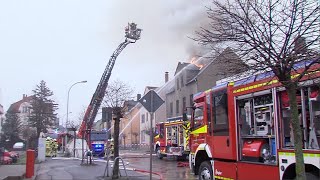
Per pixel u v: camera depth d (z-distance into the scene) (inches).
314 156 272.1
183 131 1005.2
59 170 754.2
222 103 398.0
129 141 2598.4
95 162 1003.9
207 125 431.5
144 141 2394.2
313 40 249.0
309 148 277.4
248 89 351.3
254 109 346.6
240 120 367.9
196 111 474.0
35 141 1599.4
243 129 363.9
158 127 1178.6
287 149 301.3
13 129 2463.1
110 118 941.2
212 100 419.5
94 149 1304.1
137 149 2253.9
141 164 953.5
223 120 394.9
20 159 1188.5
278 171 310.8
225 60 278.4
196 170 463.8
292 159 295.7
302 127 283.1
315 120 274.5
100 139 1320.1
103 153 1307.8
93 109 1176.2
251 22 257.8
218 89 407.5
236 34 265.0
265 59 253.6
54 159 1157.1
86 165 878.4
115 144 595.5
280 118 310.0
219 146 401.1
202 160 458.3
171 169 793.6
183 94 1756.9
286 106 306.2
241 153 364.8
